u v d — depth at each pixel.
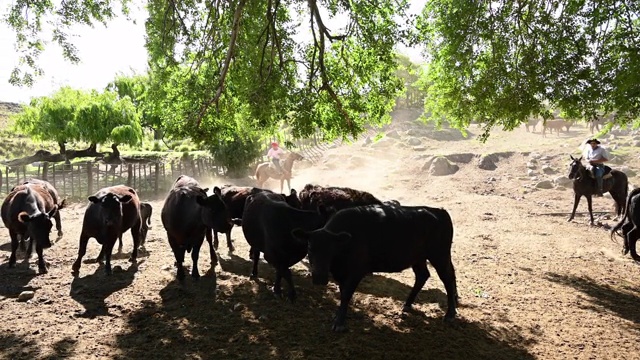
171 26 10.05
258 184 18.62
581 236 11.92
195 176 19.80
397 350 5.42
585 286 8.27
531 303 7.34
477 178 20.89
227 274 7.68
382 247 5.87
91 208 7.43
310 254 5.55
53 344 5.21
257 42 9.55
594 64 7.63
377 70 9.97
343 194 8.03
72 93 29.50
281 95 9.42
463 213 14.37
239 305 6.35
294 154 17.41
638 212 9.72
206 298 6.67
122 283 7.18
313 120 9.59
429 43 9.87
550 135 30.22
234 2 9.62
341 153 27.30
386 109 10.41
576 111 8.18
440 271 6.38
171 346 5.29
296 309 6.41
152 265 8.13
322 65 9.36
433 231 6.23
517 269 9.07
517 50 8.83
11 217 7.67
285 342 5.46
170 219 7.21
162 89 10.69
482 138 9.41
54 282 7.17
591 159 13.73
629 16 7.00
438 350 5.50
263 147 27.17
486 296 7.51
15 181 16.72
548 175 20.41
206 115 10.34
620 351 5.86
